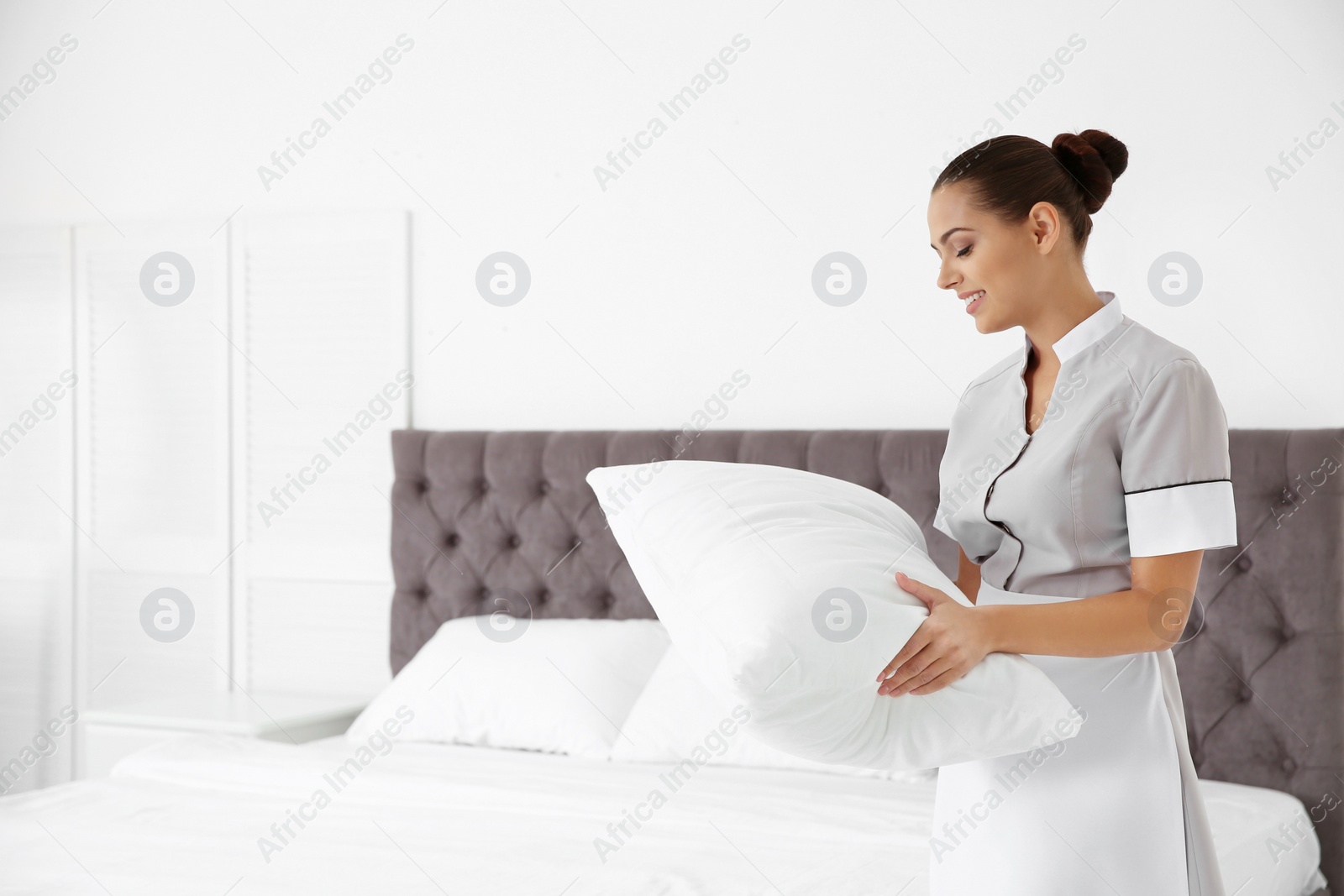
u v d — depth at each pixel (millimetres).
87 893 1610
